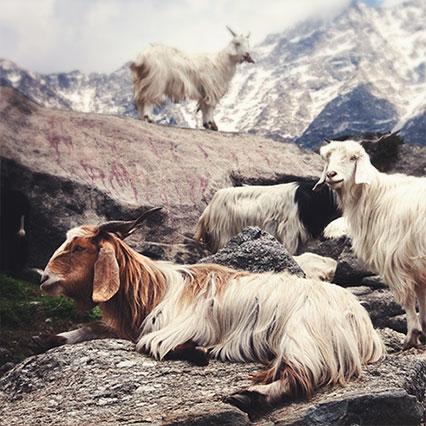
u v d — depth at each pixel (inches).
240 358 312.0
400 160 721.0
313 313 302.7
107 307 330.3
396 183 392.8
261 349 309.6
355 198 396.5
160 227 582.2
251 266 394.0
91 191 572.7
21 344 436.5
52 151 585.3
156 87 709.3
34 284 535.8
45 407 299.0
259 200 562.6
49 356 326.0
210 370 308.0
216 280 325.4
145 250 563.8
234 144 665.6
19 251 560.7
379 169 715.4
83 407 294.5
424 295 382.6
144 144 620.1
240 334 312.8
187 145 639.1
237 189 569.3
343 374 298.7
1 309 455.8
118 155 604.7
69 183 568.4
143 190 592.1
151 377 305.4
